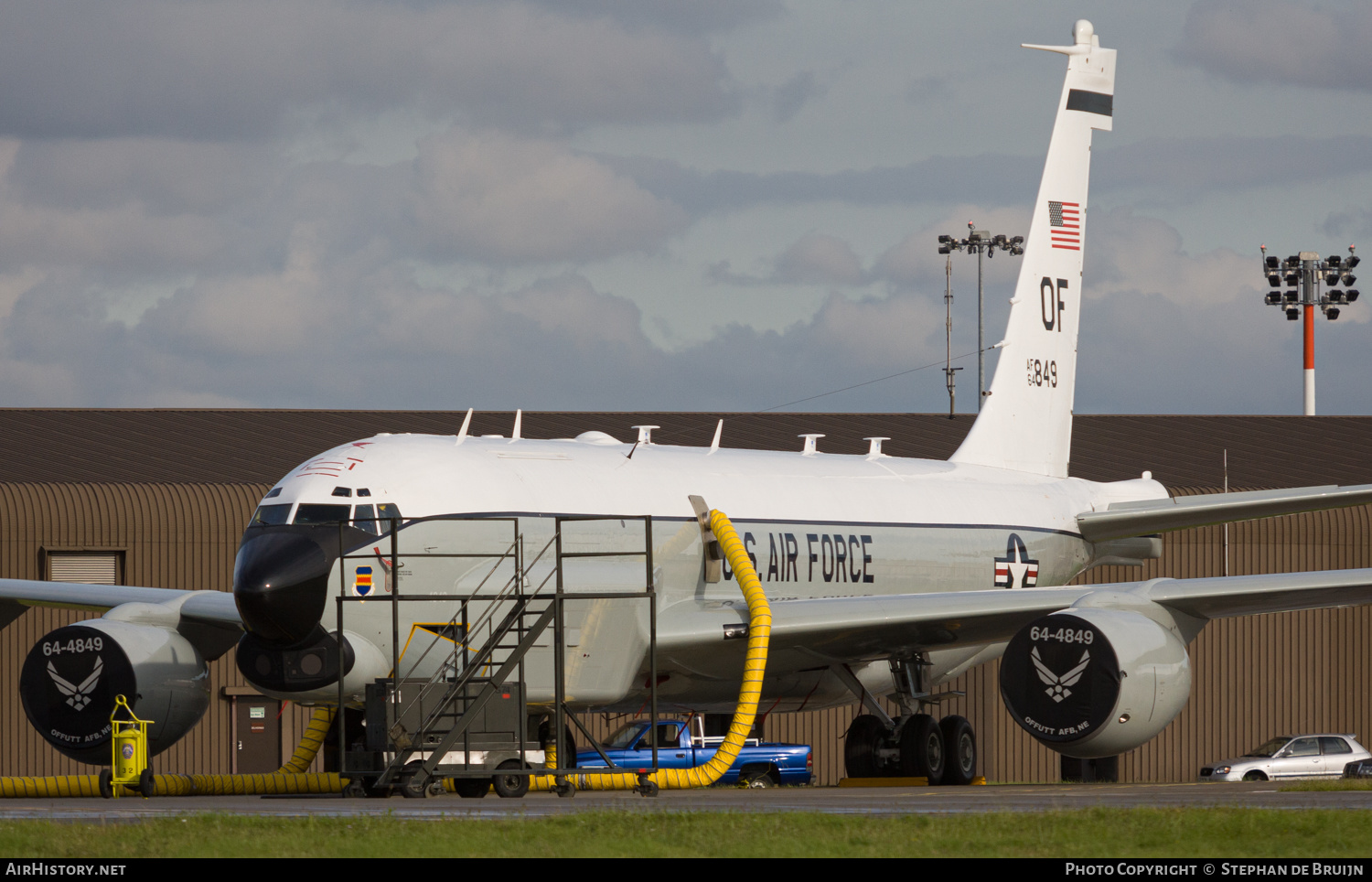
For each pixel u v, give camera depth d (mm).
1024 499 127188
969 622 98438
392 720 80875
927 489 121125
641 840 53031
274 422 171375
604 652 91875
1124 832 54688
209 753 142875
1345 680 165000
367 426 170000
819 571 109562
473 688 82750
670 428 178125
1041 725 88875
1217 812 59562
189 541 141500
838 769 157125
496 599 84062
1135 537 132750
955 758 112125
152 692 90125
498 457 94250
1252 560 161875
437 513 88312
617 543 96062
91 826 57469
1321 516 162500
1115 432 189750
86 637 90125
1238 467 176000
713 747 133250
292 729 145125
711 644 95812
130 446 159750
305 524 85688
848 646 103500
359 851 50594
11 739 139000
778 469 112562
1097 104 138375
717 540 101438
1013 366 132750
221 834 54812
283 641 84125
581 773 81812
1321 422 196875
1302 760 154375
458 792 84875
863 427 185375
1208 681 162125
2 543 136750
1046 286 135250
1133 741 88250
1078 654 87812
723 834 54531
